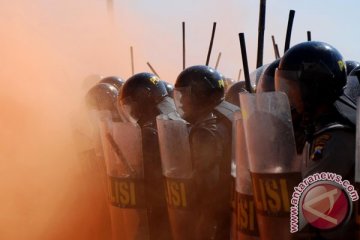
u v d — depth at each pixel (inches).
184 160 162.1
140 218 183.6
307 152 121.8
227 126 163.9
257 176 125.6
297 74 126.3
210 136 161.2
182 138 162.1
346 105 124.5
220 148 160.7
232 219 154.6
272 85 155.7
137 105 192.1
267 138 123.6
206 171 160.4
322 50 126.5
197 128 163.9
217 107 170.7
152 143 181.6
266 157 124.1
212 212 160.7
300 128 128.3
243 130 137.9
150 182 181.8
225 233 160.1
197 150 161.6
